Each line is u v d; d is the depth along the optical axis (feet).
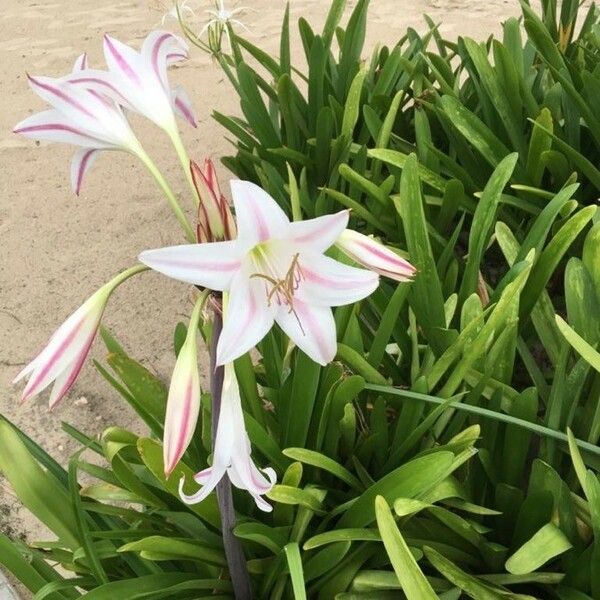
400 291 2.31
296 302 1.46
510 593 2.05
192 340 1.44
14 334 4.41
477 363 2.40
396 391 2.23
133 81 1.54
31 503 2.13
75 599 2.06
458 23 7.73
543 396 2.53
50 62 7.48
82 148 1.74
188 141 6.09
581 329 2.38
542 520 2.16
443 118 3.57
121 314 4.50
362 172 3.59
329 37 4.18
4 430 2.07
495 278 3.60
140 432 3.77
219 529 2.24
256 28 8.00
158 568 2.23
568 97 3.48
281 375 2.57
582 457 2.29
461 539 2.31
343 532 2.03
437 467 1.99
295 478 2.08
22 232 5.23
